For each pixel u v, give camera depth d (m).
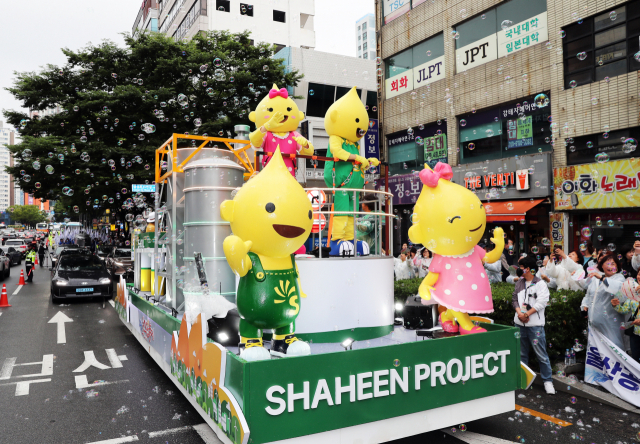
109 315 9.23
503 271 8.61
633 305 4.32
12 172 13.27
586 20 9.88
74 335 7.37
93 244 29.05
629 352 4.79
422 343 3.00
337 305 3.62
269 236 2.91
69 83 13.75
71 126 13.53
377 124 15.57
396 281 7.25
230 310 3.64
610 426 3.71
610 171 9.24
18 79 13.38
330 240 4.28
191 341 3.38
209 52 14.79
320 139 19.45
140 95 12.71
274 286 2.97
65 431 3.67
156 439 3.51
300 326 3.60
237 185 4.40
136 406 4.23
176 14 31.92
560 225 10.21
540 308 4.54
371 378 2.79
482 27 12.23
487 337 3.31
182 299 4.49
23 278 14.65
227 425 2.58
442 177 3.59
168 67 13.65
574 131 10.06
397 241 15.08
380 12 15.86
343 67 20.30
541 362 4.61
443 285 3.55
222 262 4.18
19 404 4.29
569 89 10.16
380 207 4.24
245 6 28.70
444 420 3.11
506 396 3.42
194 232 4.22
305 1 31.06
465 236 3.40
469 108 12.61
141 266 6.67
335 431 2.68
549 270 6.33
